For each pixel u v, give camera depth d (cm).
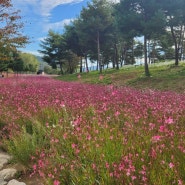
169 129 552
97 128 546
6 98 1085
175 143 448
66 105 821
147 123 618
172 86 2228
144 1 3103
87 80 3456
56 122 662
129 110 743
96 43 5278
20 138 589
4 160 576
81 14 4869
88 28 4803
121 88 1545
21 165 548
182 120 647
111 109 784
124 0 3197
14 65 7081
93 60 7981
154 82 2619
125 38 3341
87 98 955
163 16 2964
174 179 338
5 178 502
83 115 679
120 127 609
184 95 1201
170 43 5050
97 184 368
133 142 454
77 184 375
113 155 406
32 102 953
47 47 7612
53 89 1469
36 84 2066
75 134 515
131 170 354
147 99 1000
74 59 8062
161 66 4141
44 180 405
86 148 441
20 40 2142
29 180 489
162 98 1031
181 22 3288
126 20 3120
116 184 349
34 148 546
